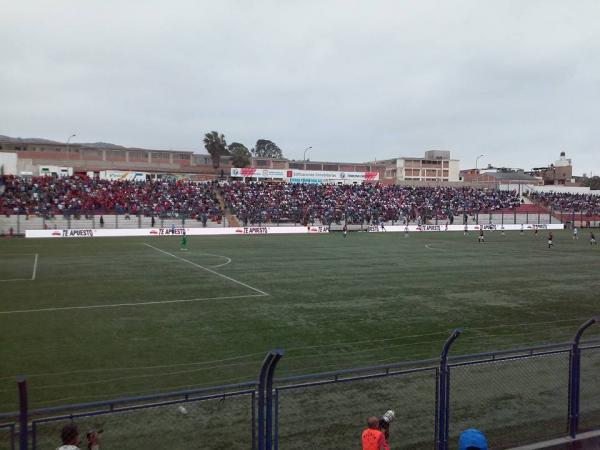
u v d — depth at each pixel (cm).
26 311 1969
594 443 862
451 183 10925
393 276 2956
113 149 9425
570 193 10600
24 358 1371
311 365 1324
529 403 994
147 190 7431
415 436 849
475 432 579
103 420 882
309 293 2389
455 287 2591
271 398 695
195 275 2948
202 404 951
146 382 1186
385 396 1009
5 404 1042
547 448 823
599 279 2908
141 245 4866
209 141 10519
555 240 5972
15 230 5947
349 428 859
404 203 8725
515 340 1597
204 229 6519
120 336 1606
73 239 5550
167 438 813
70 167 8419
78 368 1288
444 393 805
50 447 791
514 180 12394
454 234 6906
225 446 789
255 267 3325
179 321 1812
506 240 5909
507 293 2433
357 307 2075
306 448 788
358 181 9544
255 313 1952
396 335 1634
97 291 2411
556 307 2111
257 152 18888
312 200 8294
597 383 1107
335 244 5159
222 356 1397
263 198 8019
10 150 8769
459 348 1498
